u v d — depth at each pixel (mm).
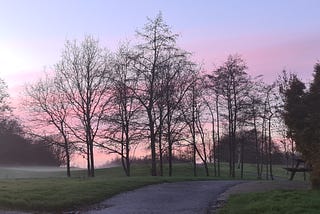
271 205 16109
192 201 21344
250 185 28141
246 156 78375
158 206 20000
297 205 15625
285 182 30344
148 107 43750
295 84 25297
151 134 43812
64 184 26547
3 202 20516
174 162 70000
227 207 17984
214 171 60656
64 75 59719
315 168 22875
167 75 44594
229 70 51531
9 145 72000
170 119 45500
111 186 26031
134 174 56938
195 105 50156
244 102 51656
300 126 24516
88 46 68250
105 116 45688
